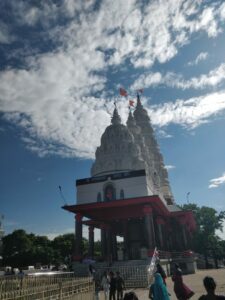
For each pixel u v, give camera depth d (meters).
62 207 40.28
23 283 11.23
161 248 45.28
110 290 18.61
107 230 52.06
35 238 92.44
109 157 53.19
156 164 76.19
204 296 6.37
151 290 10.16
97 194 43.91
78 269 33.94
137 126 75.06
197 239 70.88
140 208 40.88
